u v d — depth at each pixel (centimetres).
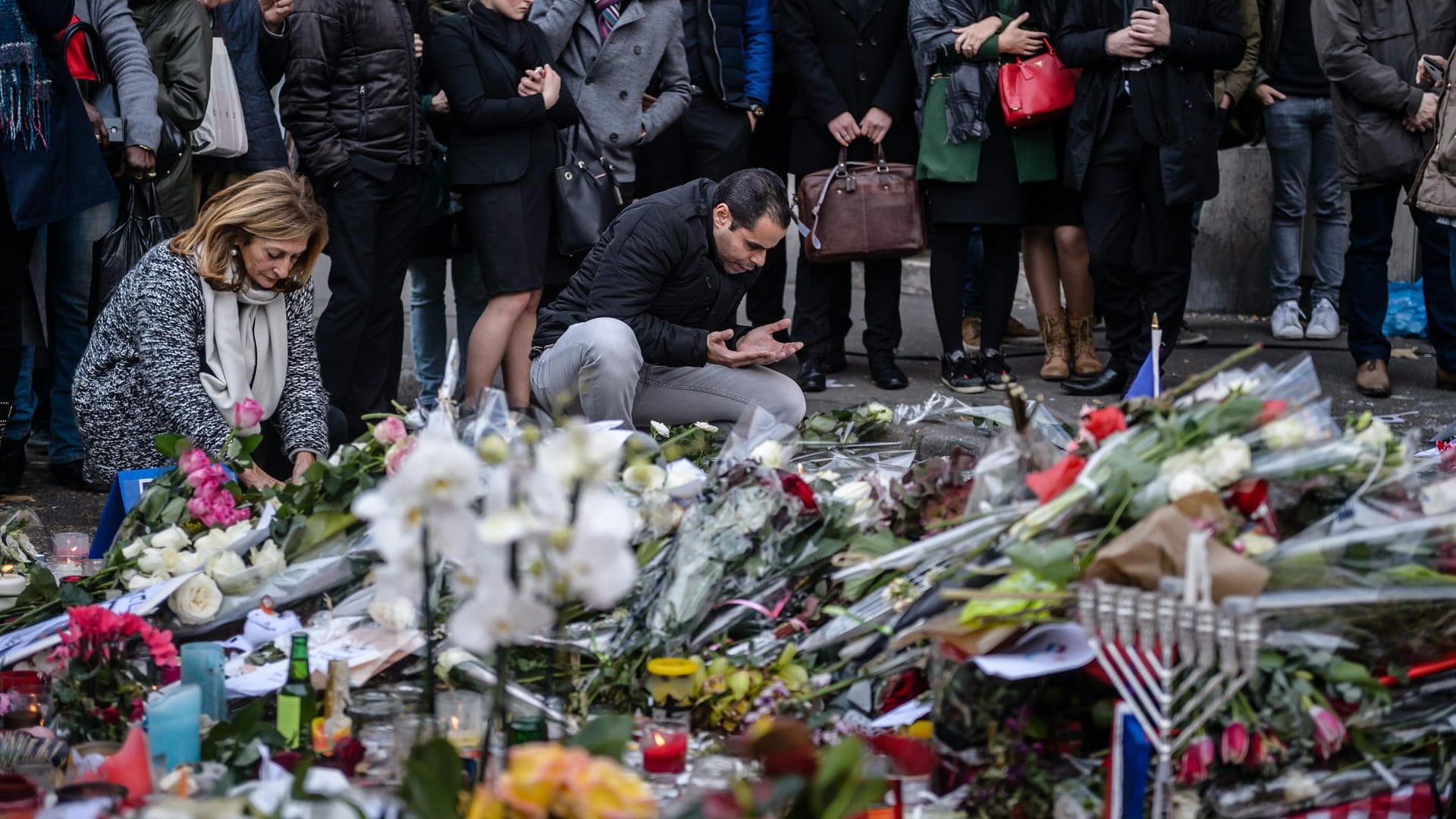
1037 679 234
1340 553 233
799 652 278
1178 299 615
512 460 190
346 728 258
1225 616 211
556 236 579
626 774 167
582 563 186
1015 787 233
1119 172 597
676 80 609
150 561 318
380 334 560
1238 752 225
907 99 623
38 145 478
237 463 368
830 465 379
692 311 491
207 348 419
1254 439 244
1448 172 593
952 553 261
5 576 349
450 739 242
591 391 473
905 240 613
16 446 508
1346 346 726
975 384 639
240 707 274
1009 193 613
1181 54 582
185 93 528
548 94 550
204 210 421
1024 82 596
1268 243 821
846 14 613
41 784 245
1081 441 261
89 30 515
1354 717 236
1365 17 606
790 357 670
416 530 190
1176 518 224
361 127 534
